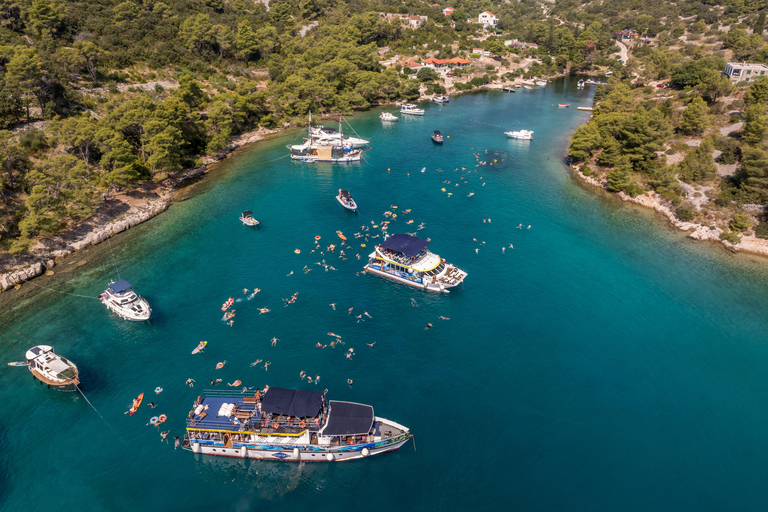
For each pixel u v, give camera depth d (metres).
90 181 112.50
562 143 171.12
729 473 55.03
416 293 86.56
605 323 78.94
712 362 71.12
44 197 93.12
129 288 82.12
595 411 62.81
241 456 57.81
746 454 57.28
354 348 72.94
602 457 56.78
